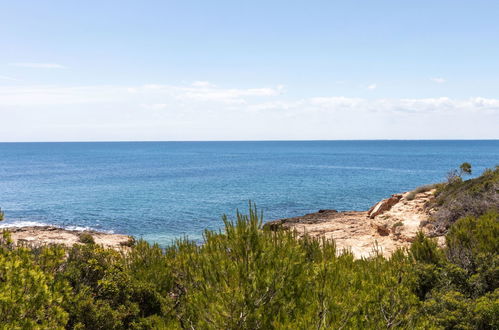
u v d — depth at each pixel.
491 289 8.06
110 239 27.06
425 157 184.50
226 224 6.45
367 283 6.84
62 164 151.38
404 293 6.57
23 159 191.00
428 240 10.06
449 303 7.20
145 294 7.23
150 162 158.88
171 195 61.78
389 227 23.38
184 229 37.41
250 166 129.38
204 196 59.97
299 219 33.03
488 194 19.06
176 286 7.97
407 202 29.11
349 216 33.50
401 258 10.02
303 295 6.04
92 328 5.94
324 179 84.06
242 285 5.58
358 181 79.69
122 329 6.27
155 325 6.45
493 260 8.47
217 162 154.50
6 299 4.28
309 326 4.94
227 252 6.45
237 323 5.23
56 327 4.55
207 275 6.31
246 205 50.81
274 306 5.54
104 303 6.39
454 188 26.55
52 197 61.38
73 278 6.60
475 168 110.50
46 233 27.95
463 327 6.55
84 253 7.38
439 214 21.11
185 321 6.25
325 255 8.49
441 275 8.55
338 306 5.47
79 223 41.22
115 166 136.88
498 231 10.05
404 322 6.02
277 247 6.57
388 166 125.69
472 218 11.66
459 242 10.01
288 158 181.62
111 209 49.44
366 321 5.69
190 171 111.12
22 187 75.88
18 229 29.75
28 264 5.10
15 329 4.14
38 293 4.66
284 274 5.98
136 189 70.38
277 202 53.03
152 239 33.44
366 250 19.41
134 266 8.67
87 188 73.06
